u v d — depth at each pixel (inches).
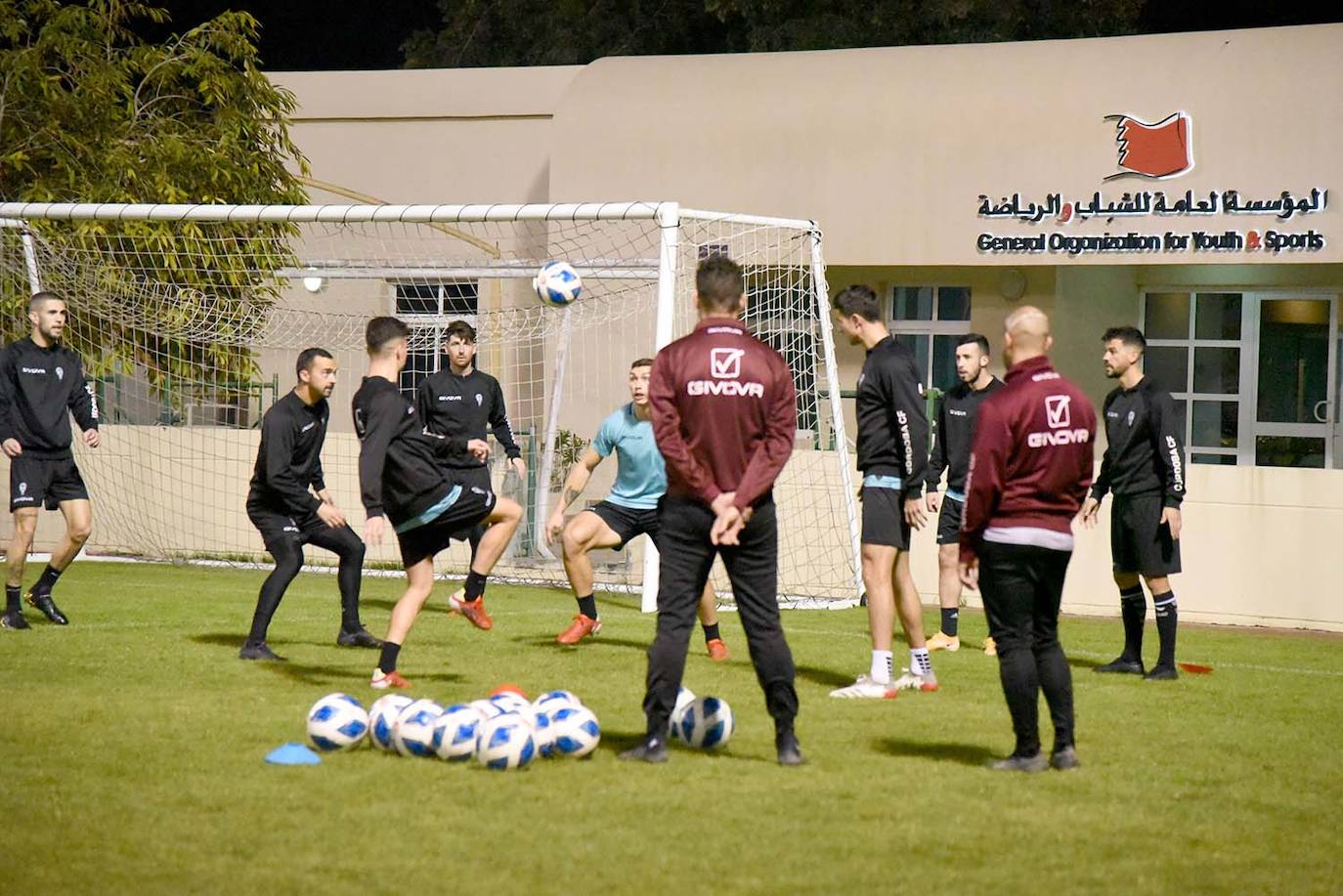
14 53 2381.9
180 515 2162.9
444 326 2509.8
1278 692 1178.0
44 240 2016.5
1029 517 808.9
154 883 600.1
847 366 2546.8
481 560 1333.7
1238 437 2539.4
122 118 2459.4
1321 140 2249.0
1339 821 745.0
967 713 1009.5
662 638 818.8
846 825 705.0
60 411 1347.2
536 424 2498.8
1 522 2196.1
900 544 1075.9
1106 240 2346.2
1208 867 655.8
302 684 1061.1
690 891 602.9
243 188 2417.6
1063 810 744.3
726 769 812.6
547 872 624.4
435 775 783.7
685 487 800.3
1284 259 2267.5
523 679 1109.7
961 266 2465.6
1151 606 1786.4
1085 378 2524.6
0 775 773.3
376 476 995.3
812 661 1270.9
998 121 2389.3
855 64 2516.0
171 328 2202.3
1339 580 1727.4
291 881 604.7
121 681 1063.0
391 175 2768.2
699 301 812.6
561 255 2573.8
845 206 2448.3
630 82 2588.6
